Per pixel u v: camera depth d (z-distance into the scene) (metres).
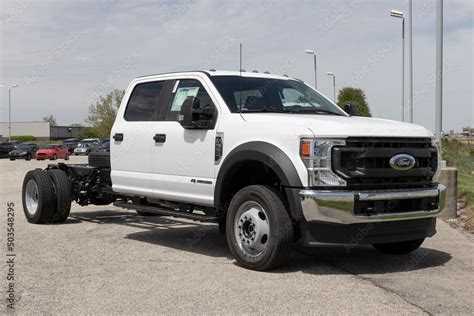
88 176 9.81
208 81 7.30
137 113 8.23
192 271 6.26
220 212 6.94
